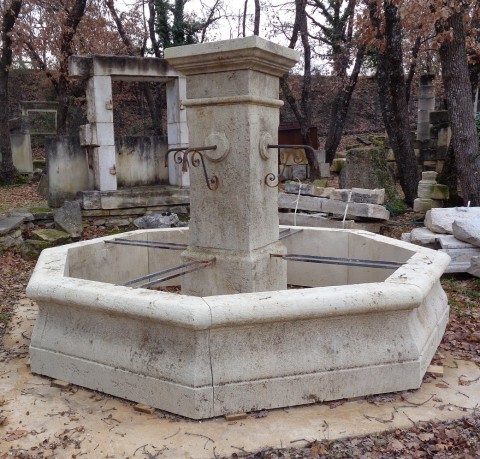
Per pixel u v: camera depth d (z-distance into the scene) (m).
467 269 5.82
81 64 8.44
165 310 2.77
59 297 3.16
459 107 7.72
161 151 9.80
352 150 10.05
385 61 10.34
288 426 2.81
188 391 2.81
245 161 3.74
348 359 3.01
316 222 8.09
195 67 3.75
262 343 2.91
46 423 2.90
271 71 3.88
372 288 3.00
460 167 7.88
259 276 3.88
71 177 9.20
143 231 5.25
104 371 3.14
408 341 3.12
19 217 7.80
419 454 2.62
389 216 8.59
